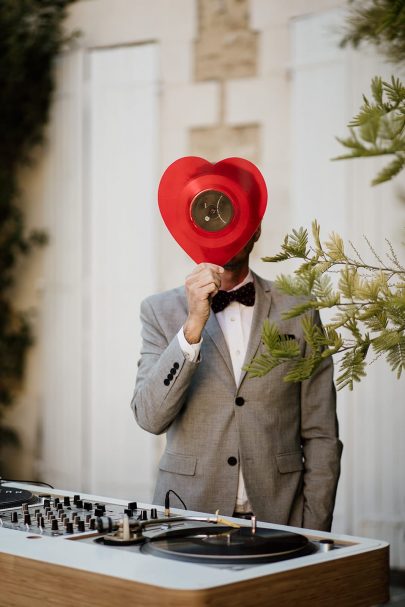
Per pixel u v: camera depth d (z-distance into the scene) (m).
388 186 4.11
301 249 1.36
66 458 5.21
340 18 4.29
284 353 1.32
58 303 5.27
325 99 4.36
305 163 4.42
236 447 2.11
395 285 1.28
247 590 1.18
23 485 2.11
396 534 4.06
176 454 2.15
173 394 2.01
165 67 4.93
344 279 1.28
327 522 2.16
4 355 5.35
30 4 5.23
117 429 5.05
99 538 1.45
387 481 4.10
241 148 4.66
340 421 4.22
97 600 1.21
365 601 1.38
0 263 5.38
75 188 5.22
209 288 1.89
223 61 4.74
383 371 4.11
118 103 5.08
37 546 1.38
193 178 1.83
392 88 1.19
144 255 4.98
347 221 4.26
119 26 5.08
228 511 2.09
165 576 1.18
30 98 5.32
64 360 5.23
